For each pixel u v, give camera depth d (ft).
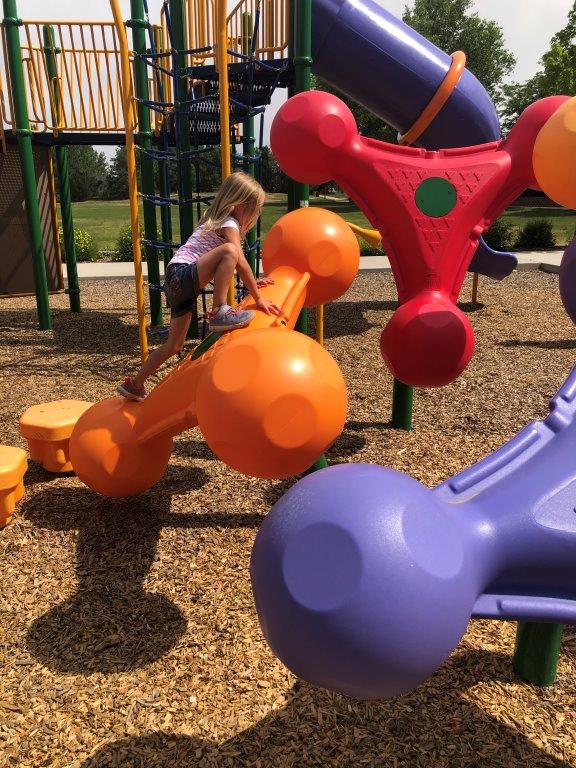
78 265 49.06
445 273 11.59
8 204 35.29
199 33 24.47
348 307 33.22
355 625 3.26
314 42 19.93
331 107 11.15
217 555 10.21
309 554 3.38
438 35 167.84
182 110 21.57
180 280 9.93
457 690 7.47
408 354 11.53
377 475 3.71
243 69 20.22
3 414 16.98
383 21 19.88
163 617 8.75
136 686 7.53
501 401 17.89
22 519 11.39
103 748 6.66
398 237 11.62
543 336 25.80
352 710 7.15
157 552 10.32
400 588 3.27
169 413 9.95
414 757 6.54
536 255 51.49
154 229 27.30
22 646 8.20
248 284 9.84
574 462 4.23
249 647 8.16
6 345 24.61
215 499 12.09
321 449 7.28
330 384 7.18
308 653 3.40
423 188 11.23
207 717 7.06
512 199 11.85
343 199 174.29
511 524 3.87
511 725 6.98
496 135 21.56
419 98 20.39
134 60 24.39
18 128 24.86
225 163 17.21
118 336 26.32
